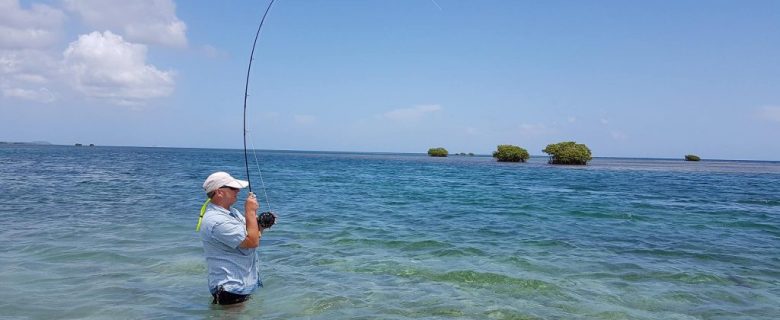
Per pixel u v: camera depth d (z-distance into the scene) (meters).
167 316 5.09
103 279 6.47
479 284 6.57
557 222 12.59
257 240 5.27
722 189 25.77
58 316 5.05
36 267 7.06
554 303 5.82
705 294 6.32
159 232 10.12
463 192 21.69
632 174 41.91
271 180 28.89
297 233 10.33
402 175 36.03
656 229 11.64
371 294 6.01
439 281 6.68
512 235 10.48
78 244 8.75
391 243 9.34
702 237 10.57
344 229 10.93
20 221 11.48
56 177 26.86
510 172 42.41
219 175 5.29
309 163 61.44
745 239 10.38
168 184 23.45
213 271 5.35
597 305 5.78
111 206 14.60
